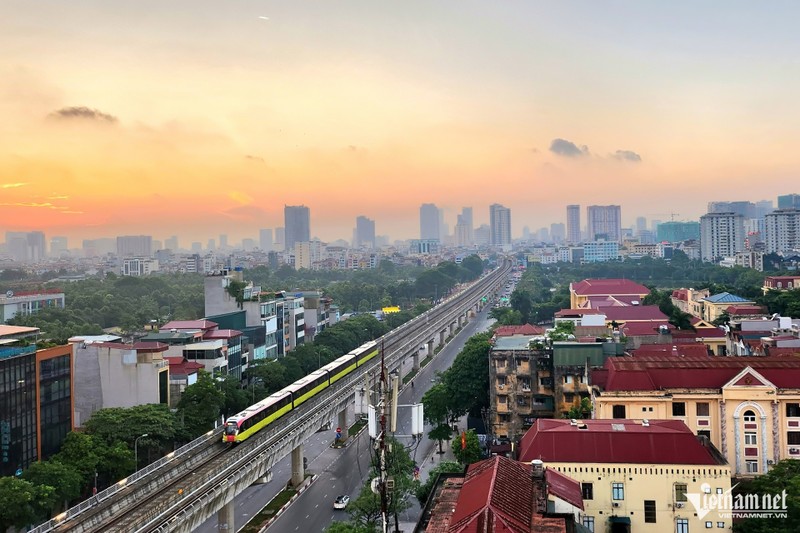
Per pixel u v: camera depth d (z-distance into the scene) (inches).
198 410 6712.6
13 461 5556.1
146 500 4377.5
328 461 6879.9
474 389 6875.0
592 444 3988.7
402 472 4645.7
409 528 4879.4
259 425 5895.7
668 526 3833.7
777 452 4825.3
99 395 7052.2
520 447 4318.4
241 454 5137.8
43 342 6520.7
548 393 6363.2
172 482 4739.2
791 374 4990.2
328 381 7632.9
